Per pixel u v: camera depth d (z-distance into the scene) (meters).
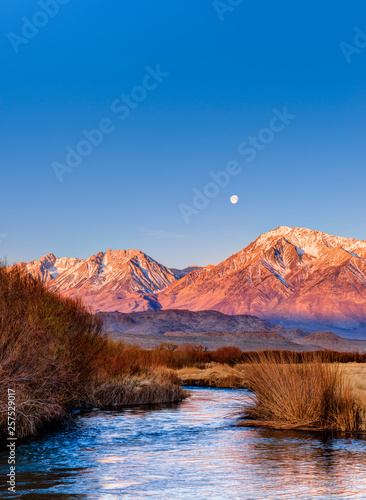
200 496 8.04
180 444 12.41
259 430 14.18
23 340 12.05
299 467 9.91
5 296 12.82
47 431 13.41
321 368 14.89
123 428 14.77
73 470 9.67
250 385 17.02
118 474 9.42
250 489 8.41
